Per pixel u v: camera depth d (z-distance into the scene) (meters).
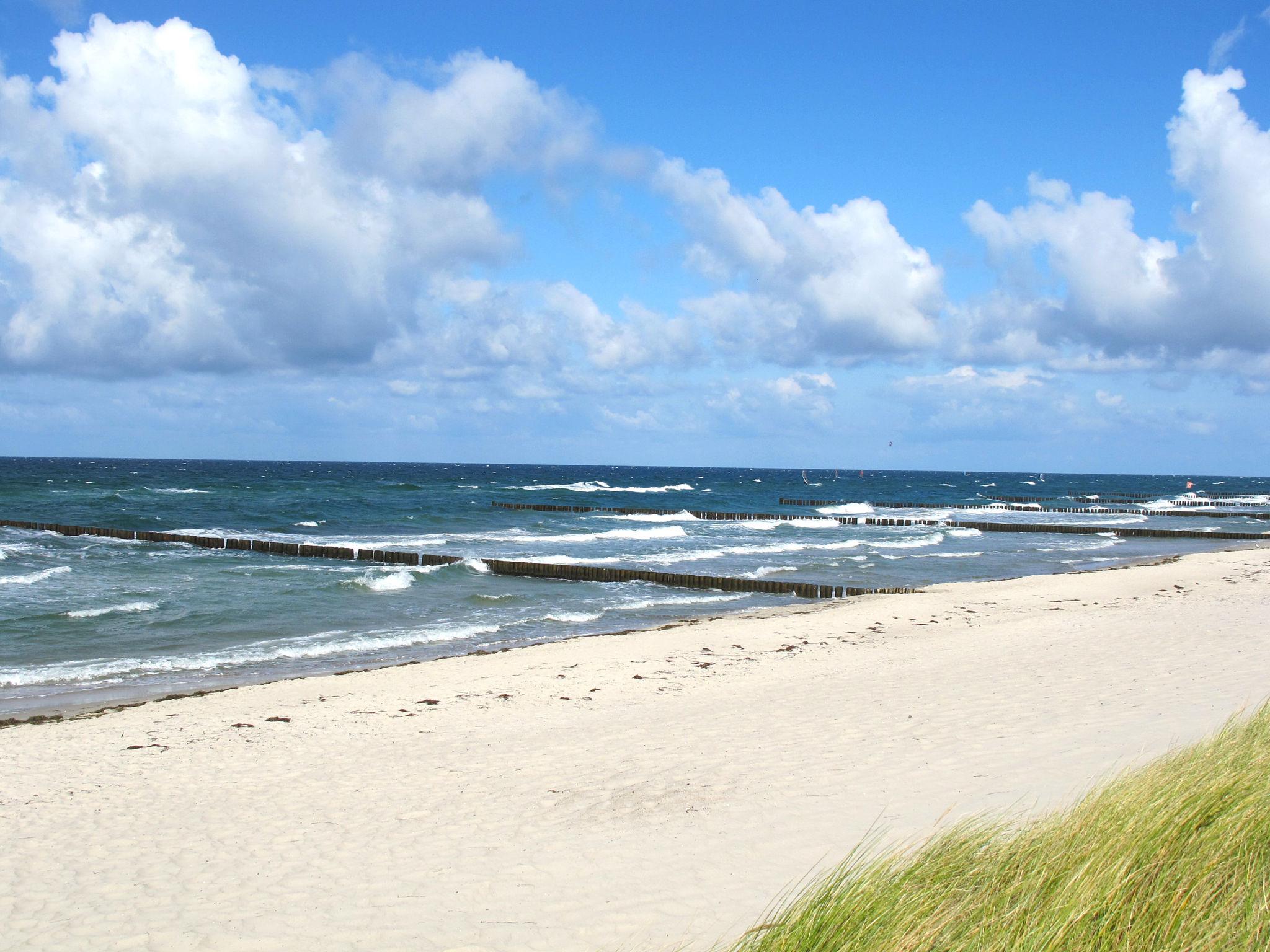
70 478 90.06
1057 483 183.12
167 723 11.29
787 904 5.26
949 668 13.21
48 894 6.23
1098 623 17.08
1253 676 11.30
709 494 95.19
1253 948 3.54
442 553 33.88
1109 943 3.66
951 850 4.84
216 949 5.32
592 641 17.12
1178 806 4.66
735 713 10.84
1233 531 53.41
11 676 14.93
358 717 11.48
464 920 5.46
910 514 69.25
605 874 6.02
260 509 53.72
